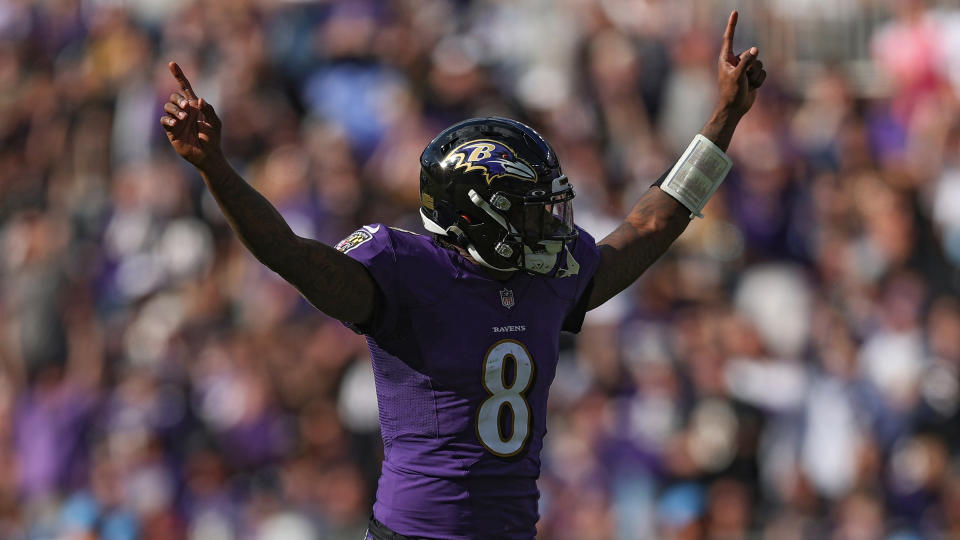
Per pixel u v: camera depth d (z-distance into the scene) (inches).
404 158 1493.6
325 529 1208.8
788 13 1673.2
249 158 1605.6
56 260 1547.7
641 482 1205.7
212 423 1305.4
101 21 1831.9
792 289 1403.8
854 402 1272.1
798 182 1529.3
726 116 612.1
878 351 1321.4
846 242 1480.1
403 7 1696.6
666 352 1266.0
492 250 519.8
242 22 1705.2
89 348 1443.2
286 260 492.1
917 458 1240.8
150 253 1535.4
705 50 1636.3
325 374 1286.9
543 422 542.0
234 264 1489.9
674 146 1587.1
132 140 1681.8
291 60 1675.7
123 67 1759.4
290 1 1711.4
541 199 517.3
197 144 484.4
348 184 1499.8
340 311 507.2
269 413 1290.6
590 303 571.5
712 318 1317.7
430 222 533.6
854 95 1657.2
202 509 1248.2
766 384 1262.3
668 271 1385.3
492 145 524.4
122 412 1306.6
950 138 1594.5
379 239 518.0
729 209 1480.1
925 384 1275.8
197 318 1425.9
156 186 1590.8
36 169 1753.2
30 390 1448.1
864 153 1588.3
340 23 1664.6
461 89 1561.3
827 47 1676.9
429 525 525.7
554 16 1683.1
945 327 1333.7
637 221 597.9
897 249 1453.0
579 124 1557.6
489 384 522.6
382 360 529.7
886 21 1681.8
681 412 1225.4
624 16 1668.3
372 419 1253.7
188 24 1745.8
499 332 525.0
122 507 1239.5
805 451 1243.8
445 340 519.2
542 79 1647.4
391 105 1565.0
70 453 1342.3
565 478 1218.0
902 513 1224.2
